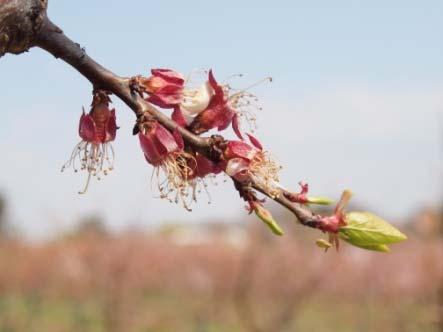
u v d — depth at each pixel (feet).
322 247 7.47
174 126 7.27
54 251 66.85
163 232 80.12
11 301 67.41
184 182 7.33
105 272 40.98
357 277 54.44
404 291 44.47
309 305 55.26
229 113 7.80
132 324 42.09
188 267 70.69
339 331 49.49
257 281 41.24
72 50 6.40
